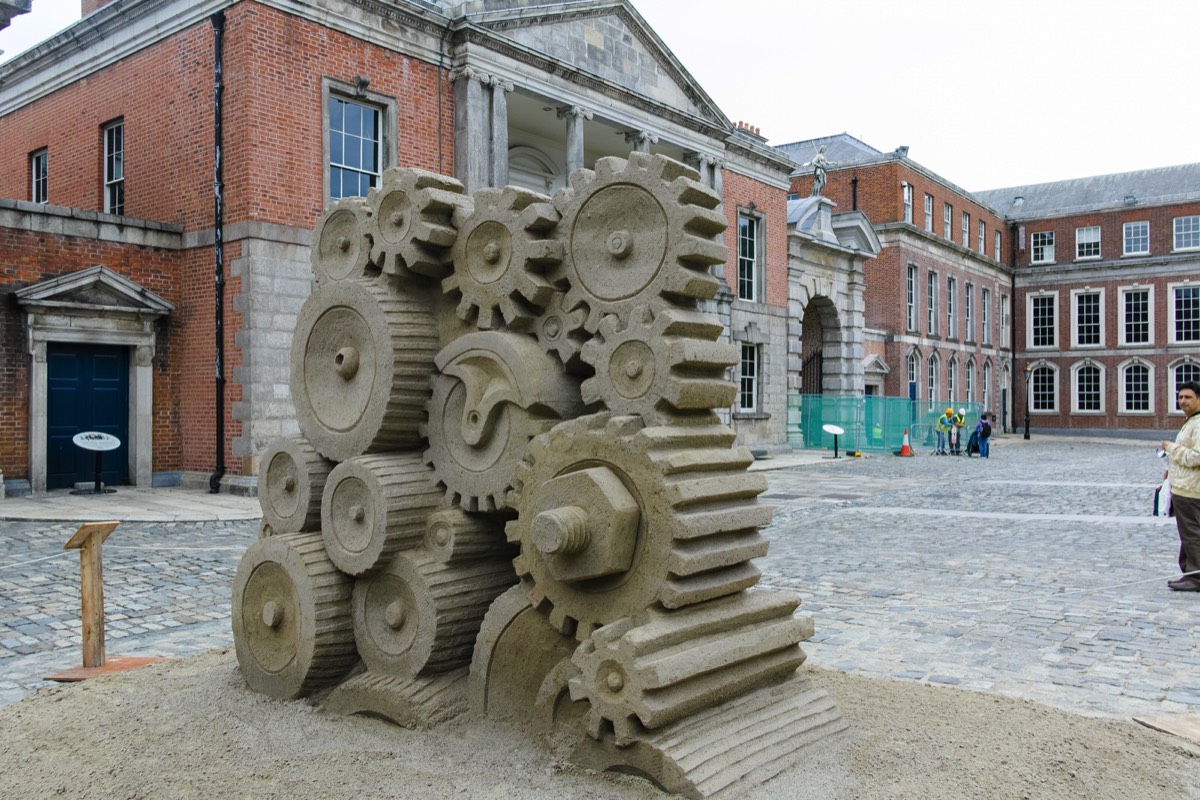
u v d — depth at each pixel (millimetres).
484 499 3930
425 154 17688
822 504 14812
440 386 4156
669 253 3506
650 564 3312
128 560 9273
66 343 15008
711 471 3496
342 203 4547
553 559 3457
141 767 3541
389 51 17062
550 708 3537
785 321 28141
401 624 4039
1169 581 7926
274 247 15148
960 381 44156
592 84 20672
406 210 4191
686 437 3445
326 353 4508
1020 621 6703
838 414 29688
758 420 26719
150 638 6297
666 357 3424
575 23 20422
